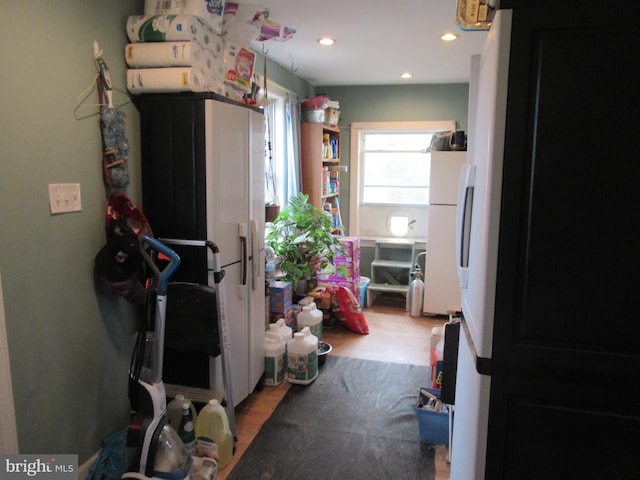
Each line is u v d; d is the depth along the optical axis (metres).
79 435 1.96
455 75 4.49
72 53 1.82
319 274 4.41
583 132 1.09
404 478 2.07
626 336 1.12
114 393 2.17
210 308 2.16
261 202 2.75
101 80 1.97
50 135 1.73
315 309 3.58
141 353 1.80
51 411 1.80
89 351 2.00
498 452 1.24
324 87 5.17
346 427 2.48
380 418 2.58
